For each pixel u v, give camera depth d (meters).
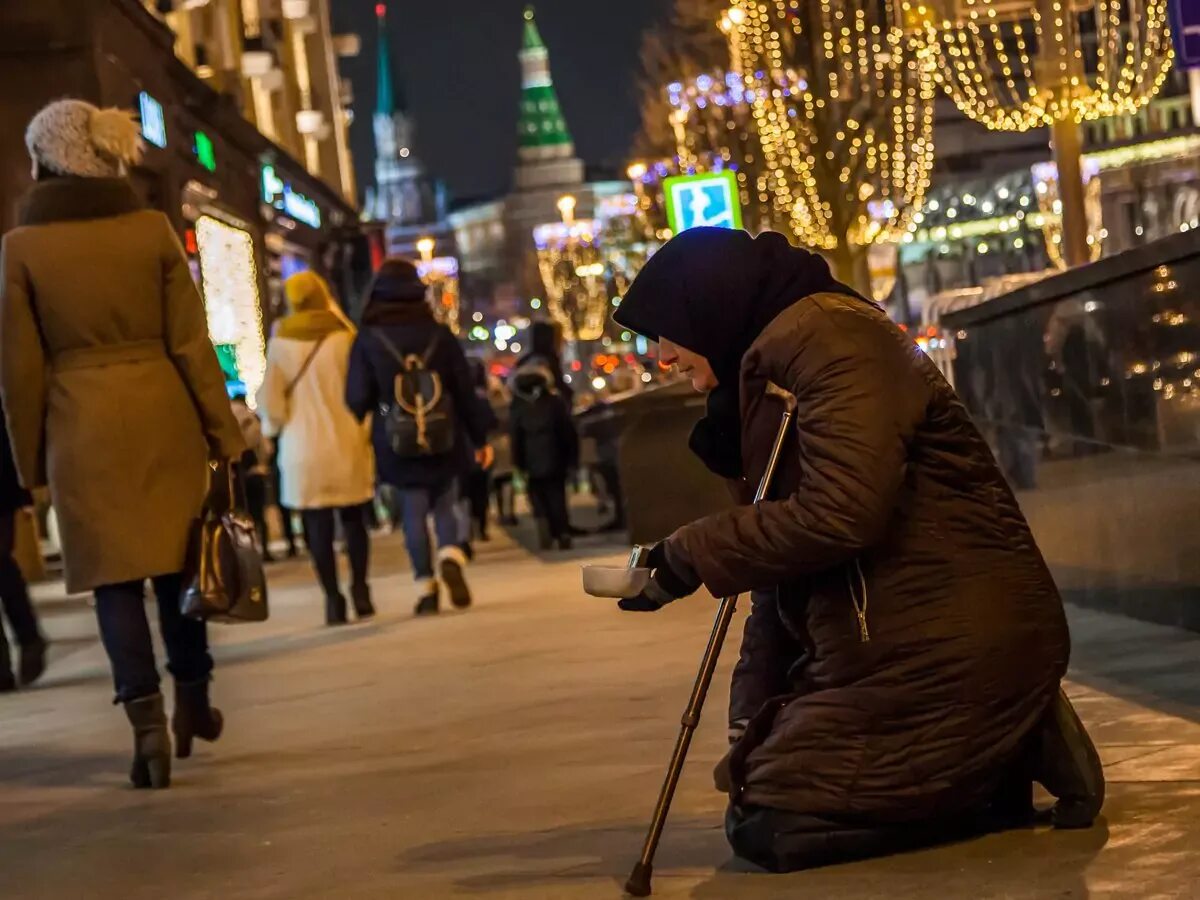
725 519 4.48
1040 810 4.89
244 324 26.41
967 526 4.55
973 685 4.48
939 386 4.54
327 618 12.45
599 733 6.96
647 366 62.88
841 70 32.91
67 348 6.84
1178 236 7.36
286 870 5.19
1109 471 8.68
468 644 10.48
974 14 16.12
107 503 6.77
